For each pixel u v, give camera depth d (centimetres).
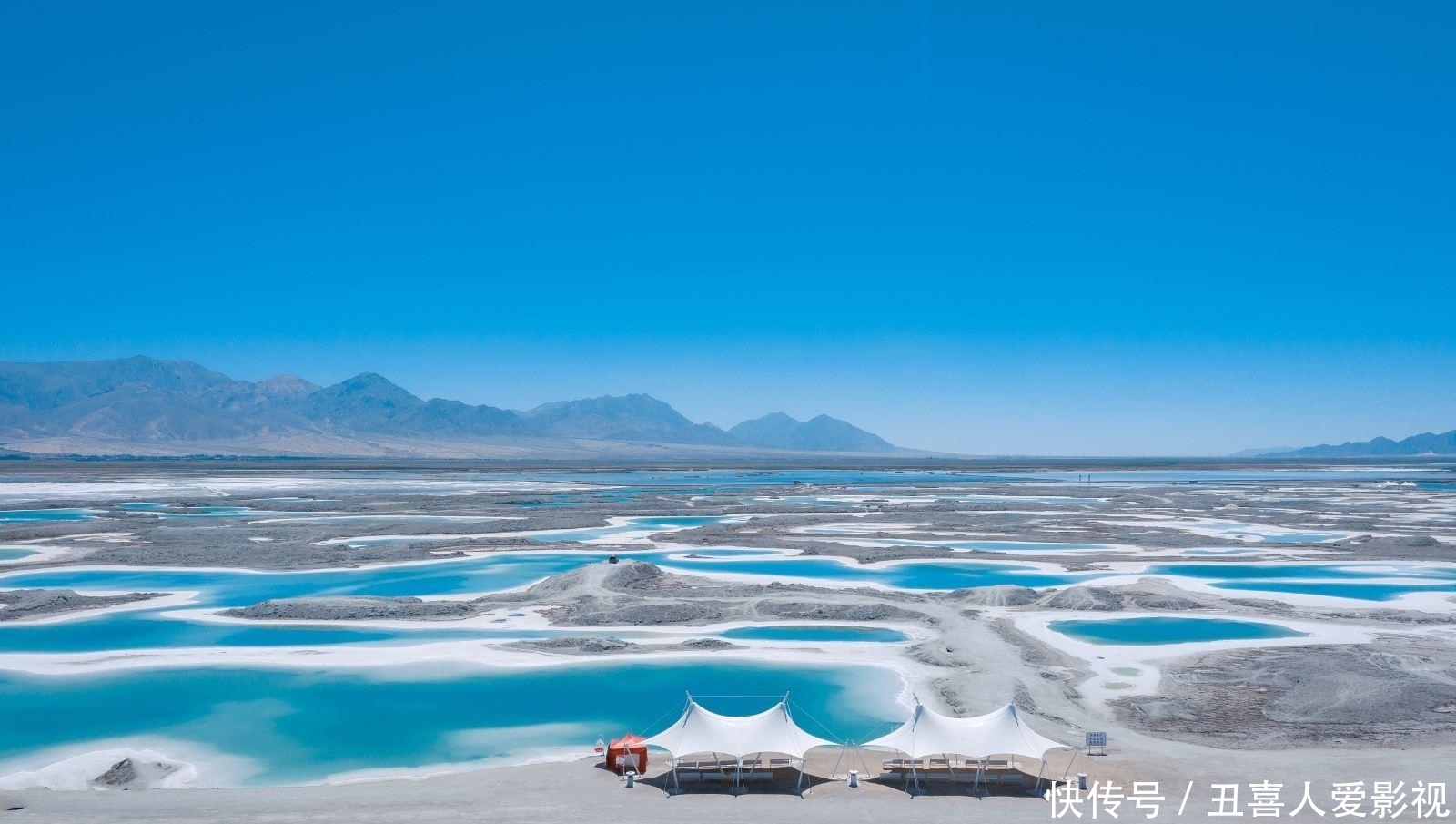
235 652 5459
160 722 4300
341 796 3338
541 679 4950
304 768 3775
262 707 4516
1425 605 6869
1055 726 4125
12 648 5547
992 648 5512
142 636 5838
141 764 3806
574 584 7144
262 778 3675
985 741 3378
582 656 5397
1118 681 4859
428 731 4194
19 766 3794
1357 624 6194
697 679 4956
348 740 4084
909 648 5566
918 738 3403
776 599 6775
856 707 4503
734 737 3422
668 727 4256
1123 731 4056
